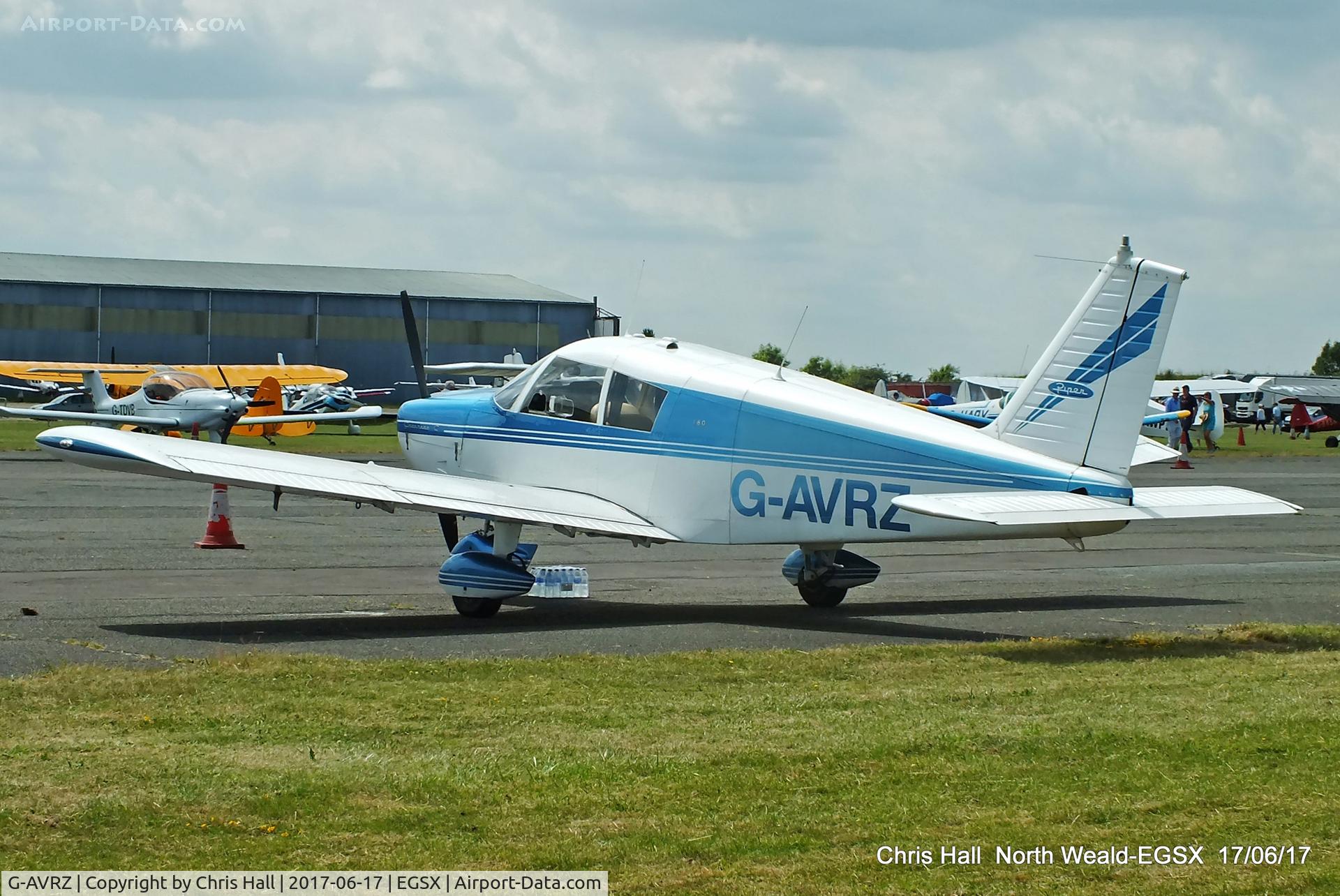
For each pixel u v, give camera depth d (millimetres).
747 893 6855
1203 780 8695
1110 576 20375
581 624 15250
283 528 24875
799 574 16984
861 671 12359
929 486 14781
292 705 10555
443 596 17281
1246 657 13281
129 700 10617
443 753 9172
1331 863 7270
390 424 74938
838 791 8438
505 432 17375
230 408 47031
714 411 15852
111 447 13953
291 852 7281
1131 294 14586
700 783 8523
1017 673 12375
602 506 16281
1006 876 7094
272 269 112250
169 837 7445
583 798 8195
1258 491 38031
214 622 14812
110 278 101562
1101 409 14672
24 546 21172
